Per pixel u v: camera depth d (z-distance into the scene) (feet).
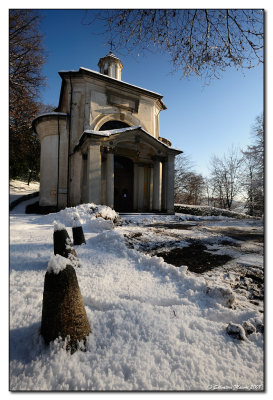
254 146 65.57
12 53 53.47
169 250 21.11
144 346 7.08
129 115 65.72
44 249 18.80
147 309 9.11
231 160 110.11
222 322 8.99
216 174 115.34
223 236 28.86
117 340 7.34
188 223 43.70
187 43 17.80
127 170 64.95
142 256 16.47
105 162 57.36
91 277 12.87
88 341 7.31
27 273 13.21
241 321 9.03
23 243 20.93
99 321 8.37
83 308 7.68
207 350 7.15
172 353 6.84
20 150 82.17
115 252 18.07
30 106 67.51
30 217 44.50
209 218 58.13
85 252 17.92
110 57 76.48
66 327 7.02
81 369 6.20
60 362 6.33
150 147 57.62
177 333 7.79
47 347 6.93
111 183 49.55
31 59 57.82
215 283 12.86
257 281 13.96
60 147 59.93
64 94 68.69
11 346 7.01
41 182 62.28
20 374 5.96
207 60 18.12
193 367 6.37
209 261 17.93
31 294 10.37
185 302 10.24
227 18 16.38
